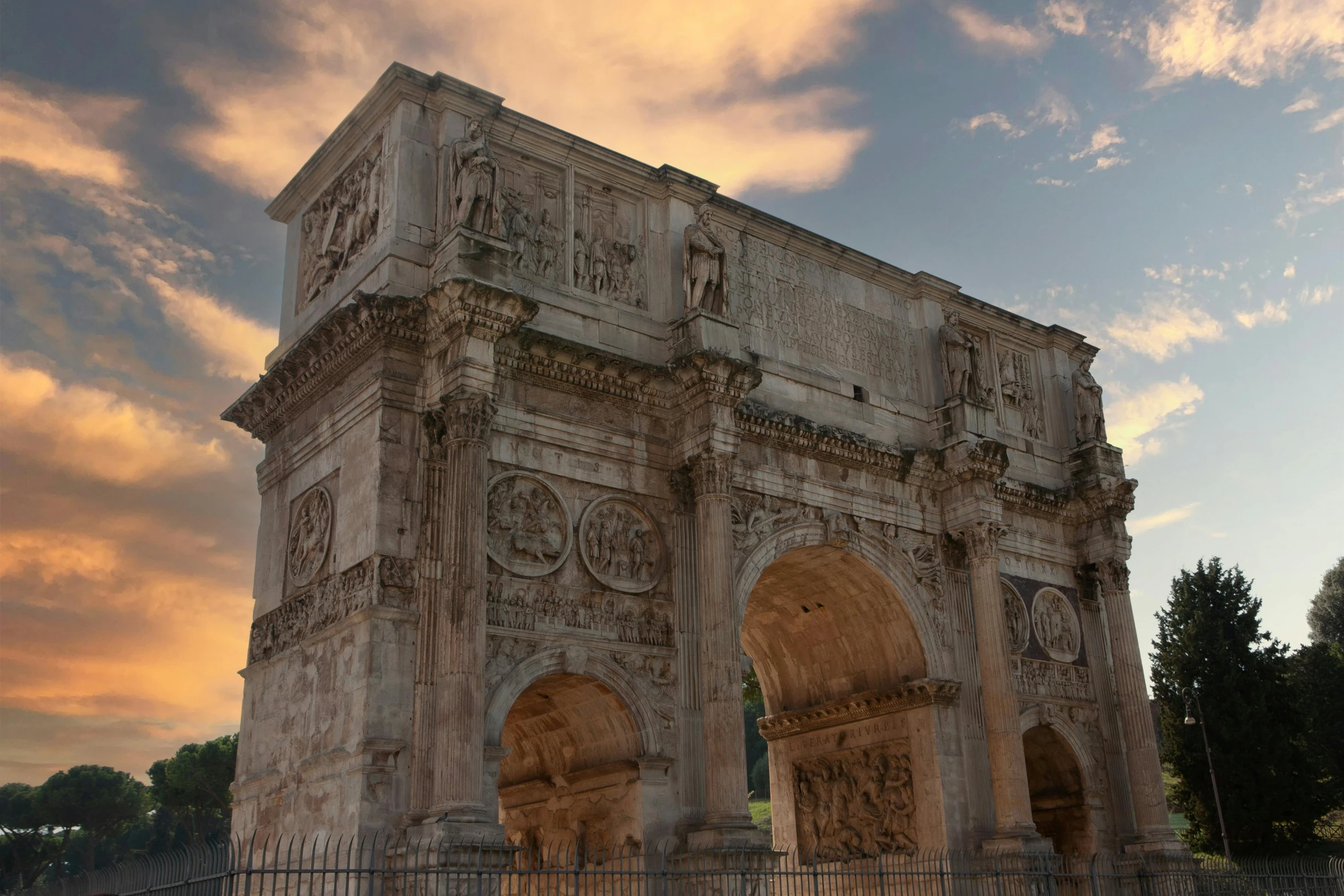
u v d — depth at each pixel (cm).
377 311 2719
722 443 3034
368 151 3138
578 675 2761
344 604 2644
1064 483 4262
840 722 3784
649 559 2997
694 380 3050
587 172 3262
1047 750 3962
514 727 3203
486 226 2812
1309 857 5259
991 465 3688
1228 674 5588
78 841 9975
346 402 2880
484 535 2584
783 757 3978
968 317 4172
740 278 3525
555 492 2867
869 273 3894
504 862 2311
